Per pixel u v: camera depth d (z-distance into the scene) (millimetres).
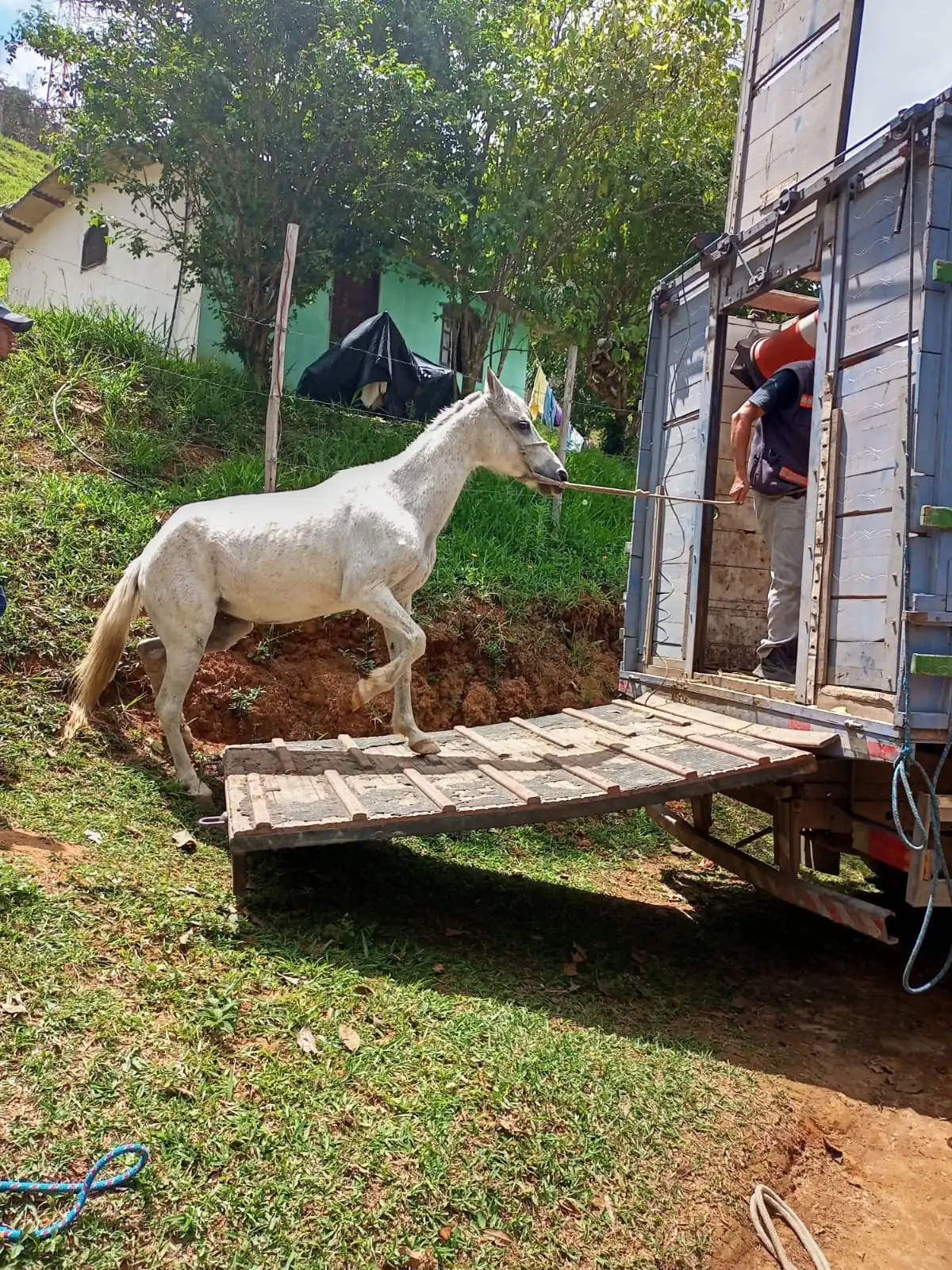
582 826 5828
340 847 4609
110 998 2721
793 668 4664
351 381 9125
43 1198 2029
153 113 7789
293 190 8188
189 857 3924
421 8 8547
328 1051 2719
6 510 5699
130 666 5340
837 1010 3951
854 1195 2797
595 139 9609
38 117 31953
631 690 5645
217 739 5496
